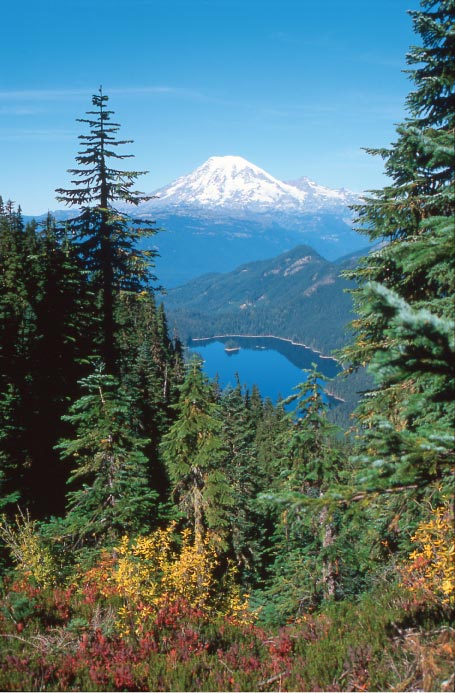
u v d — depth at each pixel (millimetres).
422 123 10539
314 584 11719
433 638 6430
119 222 19062
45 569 10398
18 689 6465
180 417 17641
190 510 17422
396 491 4801
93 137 18672
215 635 8555
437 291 10031
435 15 9977
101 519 12203
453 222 5238
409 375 4559
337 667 6746
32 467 17891
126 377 30578
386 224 10594
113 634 8289
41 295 21750
